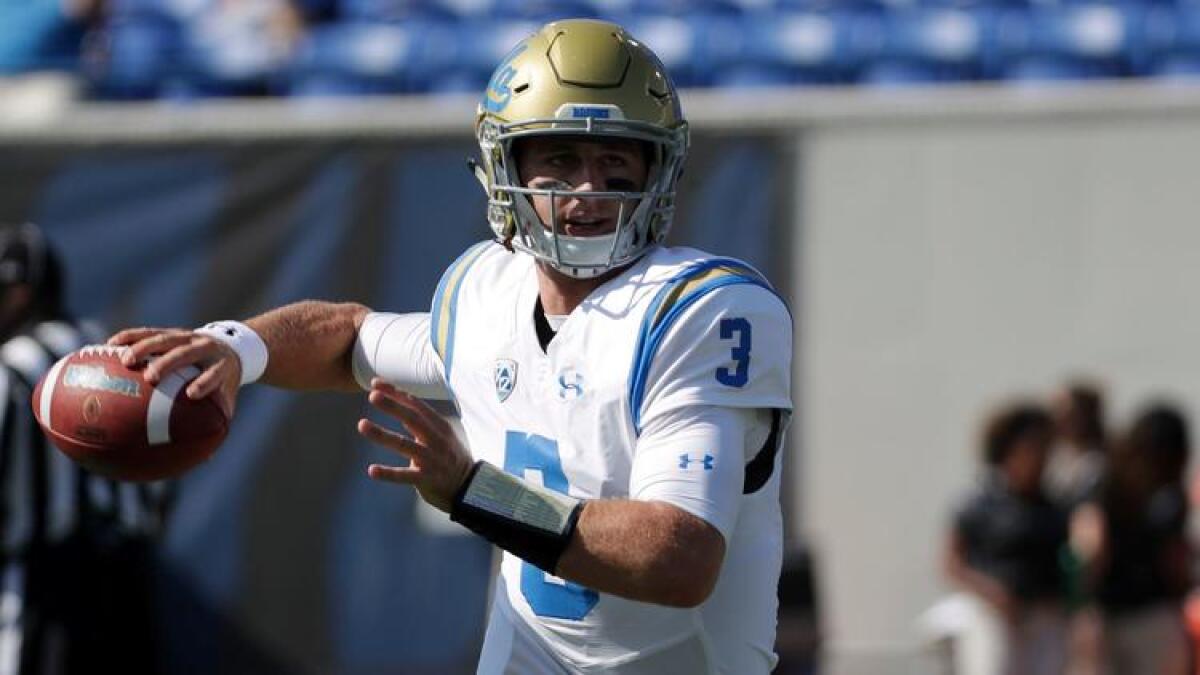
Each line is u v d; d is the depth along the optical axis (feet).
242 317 84.94
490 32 107.34
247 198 85.25
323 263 84.53
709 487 33.83
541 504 33.50
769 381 35.40
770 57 102.37
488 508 33.37
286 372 39.14
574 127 35.35
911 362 81.46
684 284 35.42
